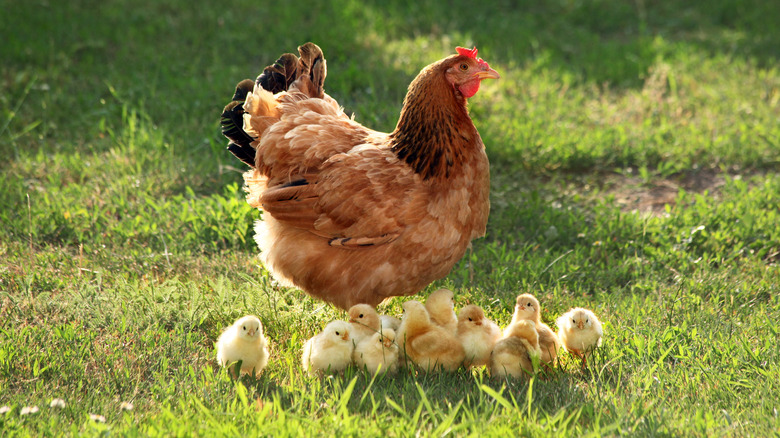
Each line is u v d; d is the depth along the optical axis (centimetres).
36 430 412
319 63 611
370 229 498
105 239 704
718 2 1636
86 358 505
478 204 525
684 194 840
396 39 1357
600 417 432
